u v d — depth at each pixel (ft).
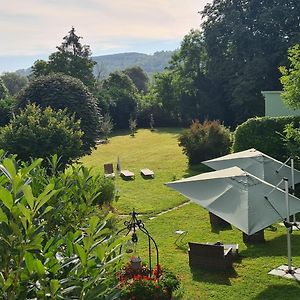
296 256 43.78
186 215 61.46
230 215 40.34
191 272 40.96
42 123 72.69
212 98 168.04
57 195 18.83
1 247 13.17
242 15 153.07
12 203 12.57
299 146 59.00
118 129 189.57
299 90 52.80
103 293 14.21
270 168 55.52
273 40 146.61
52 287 12.73
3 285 12.86
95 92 185.68
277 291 36.29
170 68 184.44
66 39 212.02
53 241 14.97
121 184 83.97
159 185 81.82
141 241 50.80
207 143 94.58
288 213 39.32
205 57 168.04
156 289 30.42
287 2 146.41
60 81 93.61
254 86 143.54
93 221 14.56
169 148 126.62
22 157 68.90
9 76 331.57
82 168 21.34
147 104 195.21
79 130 78.33
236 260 43.68
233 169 48.88
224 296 35.76
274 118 70.33
